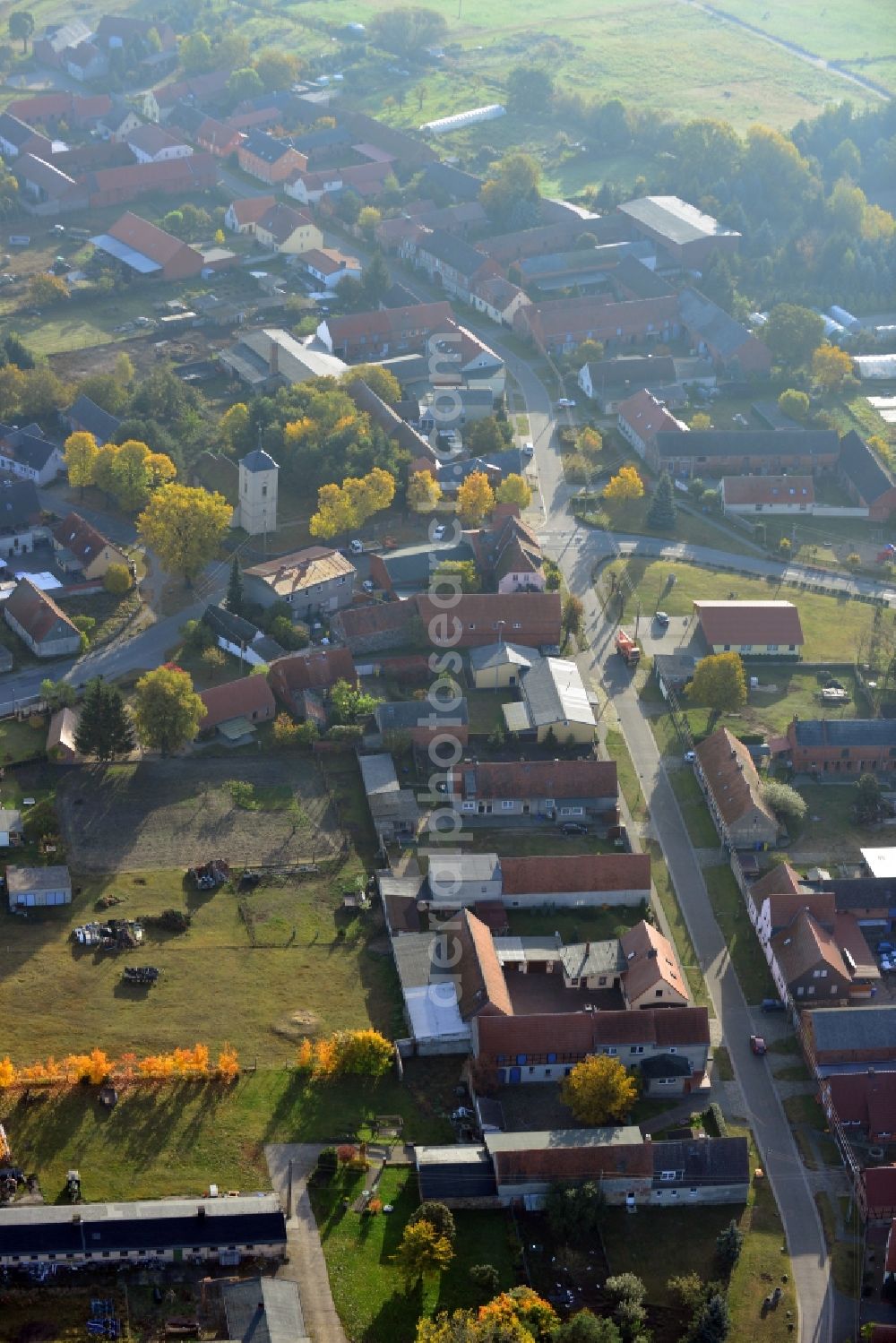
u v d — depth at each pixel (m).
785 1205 174.25
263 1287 155.25
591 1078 178.25
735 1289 164.50
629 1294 159.12
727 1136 179.75
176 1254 160.38
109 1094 177.62
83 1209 160.50
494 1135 174.00
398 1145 176.62
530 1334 152.00
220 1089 181.12
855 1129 182.00
